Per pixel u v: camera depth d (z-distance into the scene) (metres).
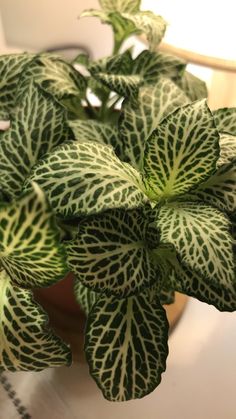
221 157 0.17
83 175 0.16
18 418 0.22
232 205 0.17
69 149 0.16
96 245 0.15
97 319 0.17
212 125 0.16
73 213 0.15
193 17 0.23
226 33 0.22
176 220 0.16
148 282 0.16
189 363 0.25
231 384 0.24
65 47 0.34
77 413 0.23
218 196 0.18
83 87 0.22
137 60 0.23
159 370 0.17
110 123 0.23
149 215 0.17
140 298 0.18
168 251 0.17
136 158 0.18
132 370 0.17
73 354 0.23
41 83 0.20
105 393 0.17
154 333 0.17
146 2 0.24
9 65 0.22
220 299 0.16
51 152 0.16
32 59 0.22
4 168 0.18
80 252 0.15
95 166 0.16
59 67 0.22
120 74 0.22
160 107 0.19
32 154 0.18
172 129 0.16
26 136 0.18
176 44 0.24
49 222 0.13
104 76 0.20
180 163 0.17
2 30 0.32
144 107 0.19
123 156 0.19
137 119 0.19
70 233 0.17
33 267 0.15
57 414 0.23
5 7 0.31
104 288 0.15
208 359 0.25
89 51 0.36
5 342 0.16
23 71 0.21
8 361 0.17
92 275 0.15
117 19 0.22
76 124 0.20
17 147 0.18
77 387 0.23
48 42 0.34
